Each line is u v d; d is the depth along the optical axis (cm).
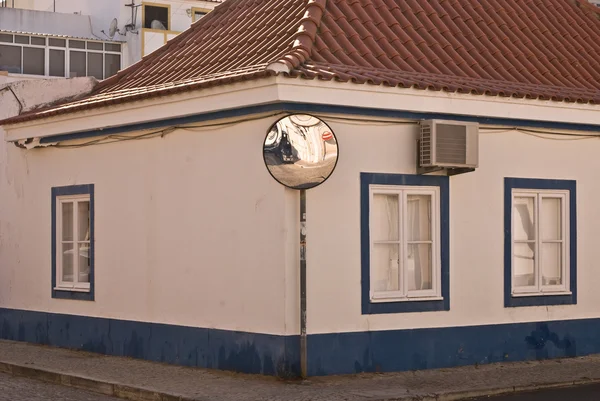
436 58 1457
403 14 1556
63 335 1623
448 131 1311
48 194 1661
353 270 1282
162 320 1428
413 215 1354
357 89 1240
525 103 1382
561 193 1471
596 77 1586
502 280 1410
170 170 1414
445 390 1191
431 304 1345
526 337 1428
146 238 1458
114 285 1519
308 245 1246
